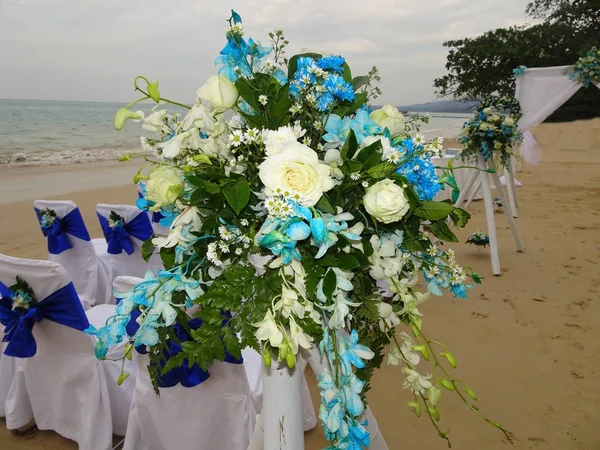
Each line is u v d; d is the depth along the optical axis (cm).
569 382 302
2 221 734
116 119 96
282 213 83
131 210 363
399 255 104
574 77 692
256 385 221
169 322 96
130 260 387
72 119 3453
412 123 111
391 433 259
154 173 97
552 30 1748
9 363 271
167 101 99
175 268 104
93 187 1062
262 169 85
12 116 3297
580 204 809
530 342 353
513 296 434
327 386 86
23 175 1227
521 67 738
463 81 1856
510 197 716
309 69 98
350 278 94
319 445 248
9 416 260
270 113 99
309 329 89
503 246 582
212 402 211
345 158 95
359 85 113
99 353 95
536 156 831
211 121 95
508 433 256
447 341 356
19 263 217
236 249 96
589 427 259
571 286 454
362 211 102
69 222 371
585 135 1947
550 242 594
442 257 113
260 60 106
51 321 232
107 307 294
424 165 98
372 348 105
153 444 223
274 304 89
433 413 101
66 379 243
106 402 238
